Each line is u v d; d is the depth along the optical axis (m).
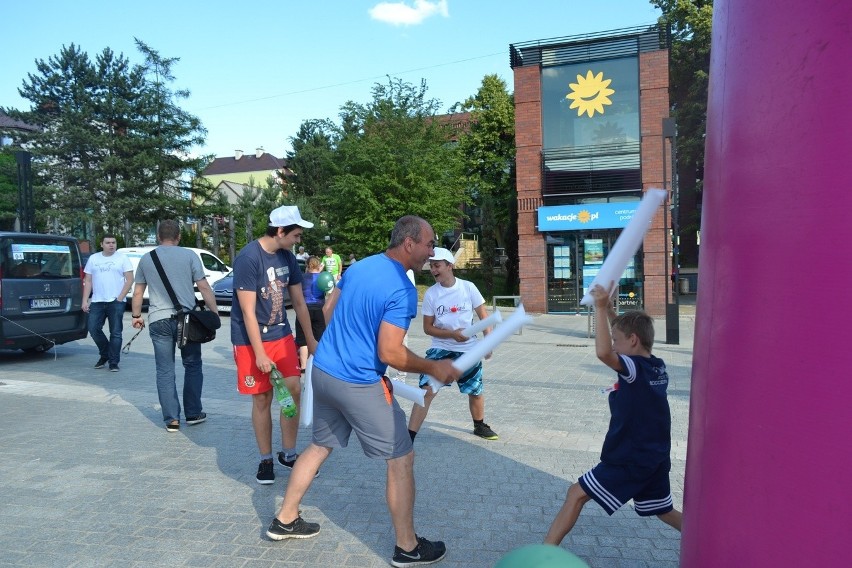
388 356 3.21
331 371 3.37
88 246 16.77
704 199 1.97
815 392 1.49
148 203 35.50
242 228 43.50
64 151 36.00
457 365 3.13
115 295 9.28
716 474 1.76
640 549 3.58
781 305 1.58
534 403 7.20
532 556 1.37
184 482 4.59
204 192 41.03
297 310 4.80
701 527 1.83
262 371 4.33
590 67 18.02
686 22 26.81
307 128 48.38
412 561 3.34
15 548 3.54
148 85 38.19
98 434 5.82
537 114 18.38
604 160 18.03
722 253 1.79
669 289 17.83
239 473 4.78
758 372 1.63
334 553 3.51
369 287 3.30
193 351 6.12
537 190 18.50
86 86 37.78
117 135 36.66
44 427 6.05
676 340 12.49
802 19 1.57
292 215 4.53
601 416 6.58
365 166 25.47
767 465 1.59
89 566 3.34
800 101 1.56
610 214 17.88
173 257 5.94
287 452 4.79
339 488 4.50
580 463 5.04
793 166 1.56
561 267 18.59
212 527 3.83
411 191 25.31
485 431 5.73
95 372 9.12
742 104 1.72
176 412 5.96
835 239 1.47
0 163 36.28
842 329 1.45
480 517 4.00
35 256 9.88
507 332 3.04
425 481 4.63
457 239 37.69
